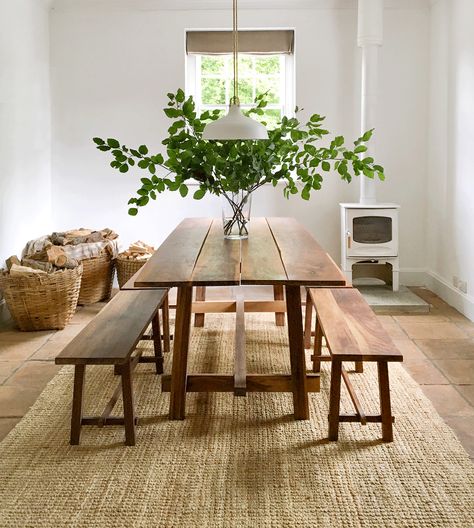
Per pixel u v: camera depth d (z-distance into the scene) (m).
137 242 6.17
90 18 6.35
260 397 3.61
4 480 2.70
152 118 6.46
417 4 6.29
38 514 2.45
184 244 3.87
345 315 3.49
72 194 6.52
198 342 4.61
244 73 6.65
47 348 4.54
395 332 4.91
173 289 5.78
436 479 2.69
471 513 2.44
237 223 4.02
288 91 6.61
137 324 3.35
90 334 3.19
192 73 6.59
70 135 6.46
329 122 6.46
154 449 2.98
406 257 6.59
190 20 6.36
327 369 4.07
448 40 5.74
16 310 4.89
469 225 5.31
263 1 6.27
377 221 6.02
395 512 2.45
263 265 3.24
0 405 3.54
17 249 5.55
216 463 2.84
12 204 5.42
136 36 6.37
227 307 4.79
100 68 6.39
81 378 3.00
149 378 3.92
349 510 2.46
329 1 6.29
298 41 6.37
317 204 6.54
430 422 3.25
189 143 3.69
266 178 3.82
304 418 3.30
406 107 6.41
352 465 2.81
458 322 5.19
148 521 2.40
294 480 2.69
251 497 2.56
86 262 5.65
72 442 3.02
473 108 5.16
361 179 6.24
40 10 6.11
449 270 5.85
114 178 6.52
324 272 3.07
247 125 3.55
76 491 2.61
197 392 3.61
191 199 6.55
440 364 4.16
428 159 6.42
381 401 3.03
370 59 6.07
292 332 3.29
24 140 5.70
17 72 5.51
